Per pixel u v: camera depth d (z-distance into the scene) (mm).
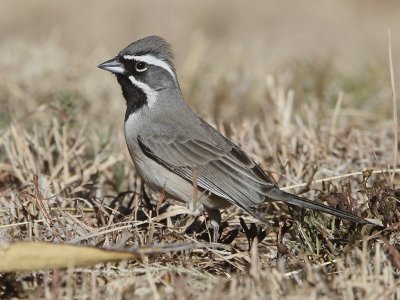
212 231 14133
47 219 12781
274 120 18281
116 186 15805
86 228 12781
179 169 14305
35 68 21312
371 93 21344
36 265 10961
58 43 24359
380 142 17312
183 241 12812
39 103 19891
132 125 14867
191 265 11969
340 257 12102
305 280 11164
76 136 17094
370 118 19797
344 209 13055
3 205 14102
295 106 20594
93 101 20547
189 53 25125
